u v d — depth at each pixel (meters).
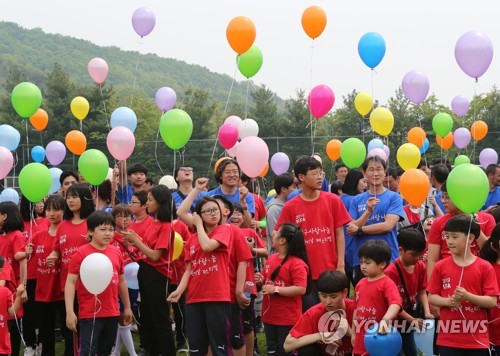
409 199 6.94
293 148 21.36
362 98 10.35
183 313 7.95
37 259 7.36
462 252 5.30
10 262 7.47
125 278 7.11
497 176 8.45
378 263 5.53
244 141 7.11
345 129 25.48
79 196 7.05
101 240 6.48
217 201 6.28
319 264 6.39
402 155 8.62
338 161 20.38
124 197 8.68
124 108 8.77
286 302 6.04
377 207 6.96
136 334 8.70
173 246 7.06
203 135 27.38
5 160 7.57
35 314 7.60
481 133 12.98
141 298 7.07
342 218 6.46
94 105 27.25
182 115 7.43
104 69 10.16
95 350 6.40
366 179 7.38
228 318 6.12
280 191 7.55
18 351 7.50
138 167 8.79
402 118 22.41
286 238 6.09
